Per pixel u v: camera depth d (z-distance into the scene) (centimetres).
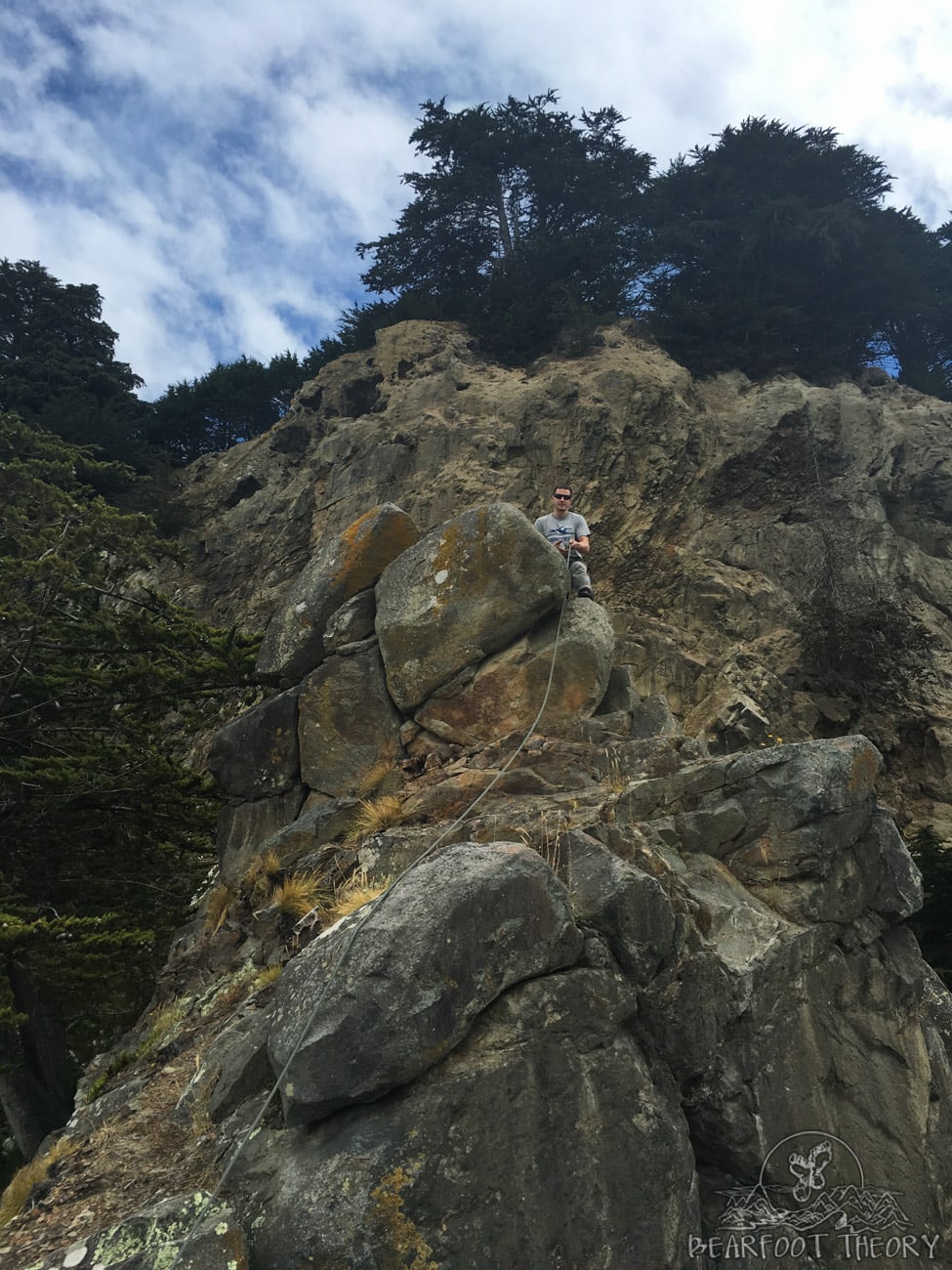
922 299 3778
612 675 802
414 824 670
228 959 669
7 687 1451
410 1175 381
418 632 783
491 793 668
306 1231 367
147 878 1517
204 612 3023
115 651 1555
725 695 2217
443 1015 413
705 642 2514
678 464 2877
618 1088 442
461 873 451
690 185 3966
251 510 3216
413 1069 403
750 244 3641
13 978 1405
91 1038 1658
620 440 2853
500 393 3072
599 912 480
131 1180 438
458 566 788
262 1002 559
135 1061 616
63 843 1479
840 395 3089
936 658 2531
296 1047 412
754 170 3956
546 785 666
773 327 3481
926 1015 611
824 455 2945
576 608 804
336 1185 377
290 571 2959
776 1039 510
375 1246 366
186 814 1513
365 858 623
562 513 930
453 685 773
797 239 3631
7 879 1385
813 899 566
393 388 3262
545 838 540
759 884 575
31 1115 1383
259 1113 427
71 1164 473
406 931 428
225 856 791
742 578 2691
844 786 600
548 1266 391
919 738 2366
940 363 4122
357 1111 405
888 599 2519
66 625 1555
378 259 4231
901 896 619
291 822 778
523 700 759
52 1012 1496
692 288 3850
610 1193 418
